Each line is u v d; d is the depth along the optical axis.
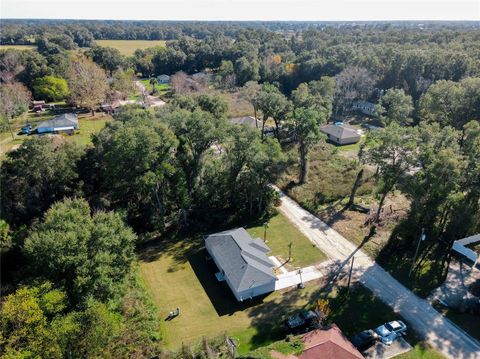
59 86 106.12
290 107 65.44
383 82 100.19
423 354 27.36
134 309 28.30
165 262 39.47
